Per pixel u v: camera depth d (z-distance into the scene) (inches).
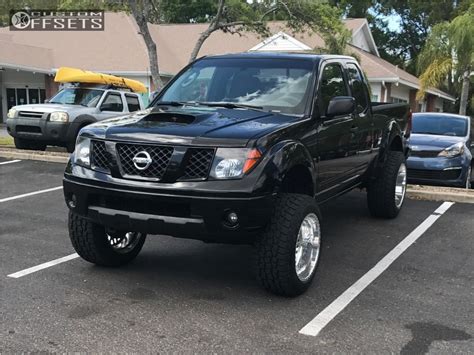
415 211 320.2
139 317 166.6
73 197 186.7
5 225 275.7
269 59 228.1
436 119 446.9
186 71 240.2
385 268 219.0
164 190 165.8
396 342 153.8
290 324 163.6
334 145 214.7
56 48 1135.6
